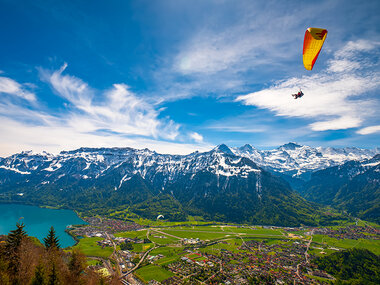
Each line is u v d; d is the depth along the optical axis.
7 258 88.62
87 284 111.62
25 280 83.56
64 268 110.62
